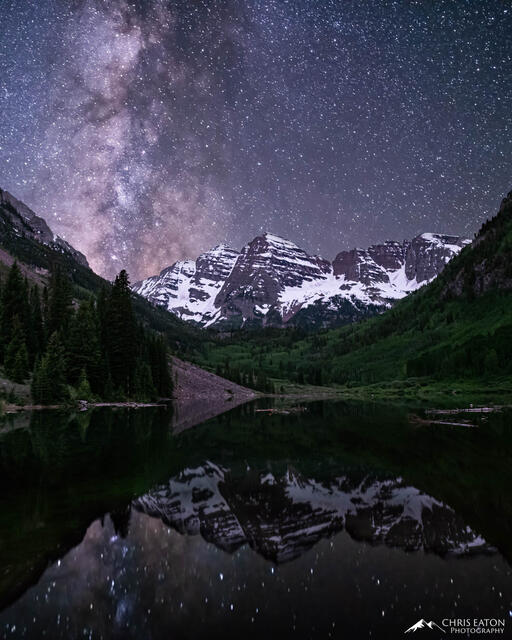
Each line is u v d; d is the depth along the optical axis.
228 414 72.81
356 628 8.95
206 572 11.70
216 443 37.06
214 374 181.38
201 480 22.83
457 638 8.62
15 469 24.22
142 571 11.65
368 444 37.09
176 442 36.84
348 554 13.20
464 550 13.57
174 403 105.31
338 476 24.28
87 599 9.95
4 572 11.41
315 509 17.94
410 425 54.34
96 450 31.11
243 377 194.75
